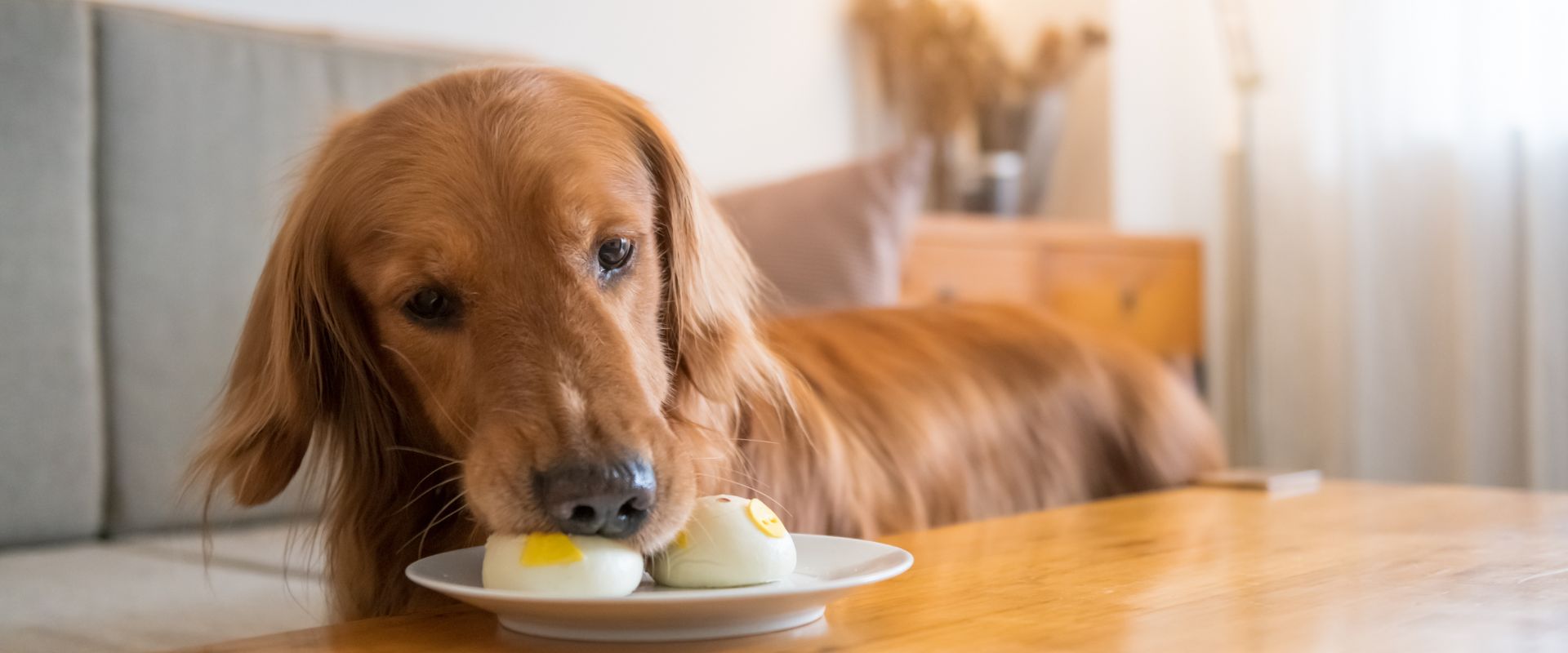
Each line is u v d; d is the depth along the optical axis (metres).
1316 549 1.48
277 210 1.75
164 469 2.42
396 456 1.56
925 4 4.34
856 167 2.90
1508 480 3.75
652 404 1.29
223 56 2.56
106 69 2.41
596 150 1.45
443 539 1.55
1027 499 2.18
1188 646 0.99
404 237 1.36
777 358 1.77
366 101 2.75
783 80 4.21
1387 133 4.03
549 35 3.63
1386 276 4.04
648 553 1.15
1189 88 4.70
